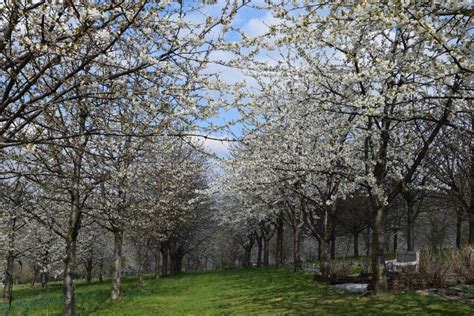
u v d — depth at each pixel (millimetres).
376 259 12352
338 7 6066
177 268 40875
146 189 16031
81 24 4973
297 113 12141
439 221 35906
